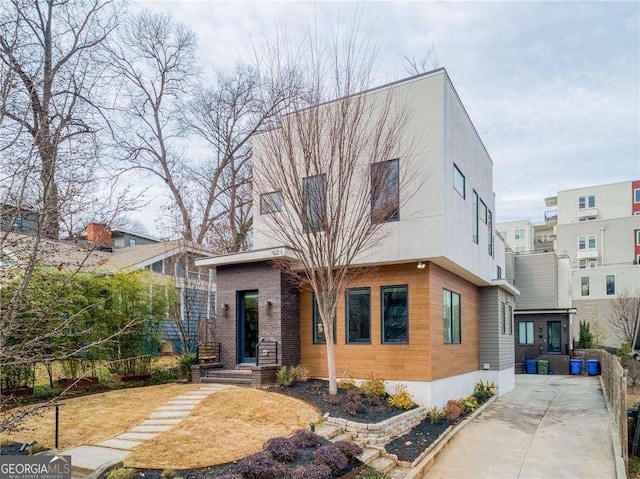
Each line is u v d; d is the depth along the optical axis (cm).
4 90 427
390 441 898
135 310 1273
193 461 671
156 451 711
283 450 696
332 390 1106
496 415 1289
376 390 1143
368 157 1177
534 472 812
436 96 1179
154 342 1387
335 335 1306
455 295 1451
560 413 1320
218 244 2495
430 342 1170
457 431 1081
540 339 2673
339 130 1121
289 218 1181
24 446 708
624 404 873
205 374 1345
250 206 2508
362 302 1283
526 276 3011
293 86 1173
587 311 4044
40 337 454
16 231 490
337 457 694
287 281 1343
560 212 5594
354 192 1180
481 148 1681
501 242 2236
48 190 456
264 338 1324
